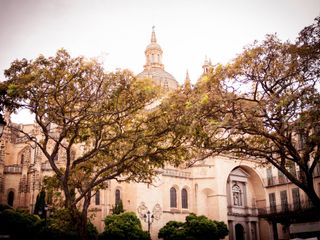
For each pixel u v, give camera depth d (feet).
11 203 193.47
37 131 196.54
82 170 88.94
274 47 72.74
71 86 74.74
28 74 70.79
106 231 159.94
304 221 166.50
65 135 75.31
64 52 73.87
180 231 178.60
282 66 71.72
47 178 89.92
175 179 216.13
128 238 159.12
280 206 197.16
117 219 164.04
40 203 169.27
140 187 194.08
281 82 71.97
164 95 85.76
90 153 78.33
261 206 236.02
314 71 69.62
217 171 218.38
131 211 181.16
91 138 94.63
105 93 76.48
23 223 148.66
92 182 74.79
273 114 68.39
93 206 183.93
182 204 215.92
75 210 71.46
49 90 72.38
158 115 80.59
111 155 83.66
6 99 71.15
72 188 85.05
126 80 77.56
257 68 72.95
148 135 77.97
